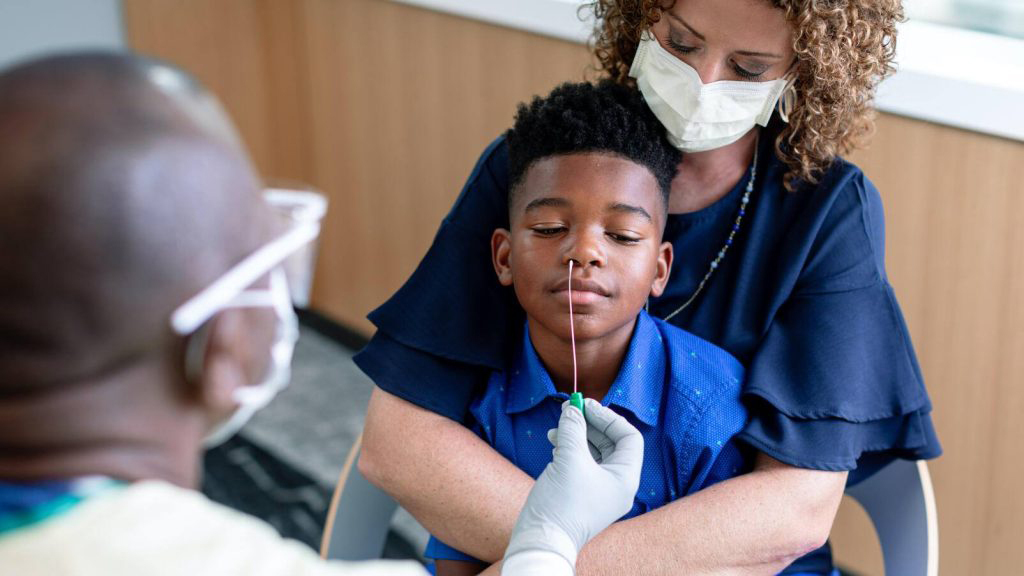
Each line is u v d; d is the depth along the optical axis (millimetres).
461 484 1226
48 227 604
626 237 1147
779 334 1253
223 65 2980
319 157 3115
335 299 3260
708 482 1227
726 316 1301
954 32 1984
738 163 1309
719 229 1321
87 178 608
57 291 612
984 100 1761
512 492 1209
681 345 1240
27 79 638
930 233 1918
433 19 2588
